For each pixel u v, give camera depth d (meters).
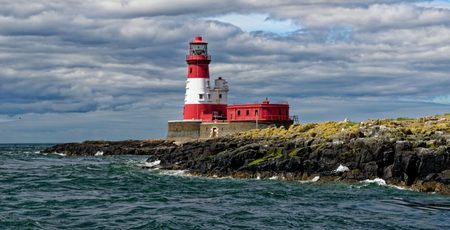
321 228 36.81
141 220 38.81
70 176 66.62
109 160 101.31
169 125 119.56
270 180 59.97
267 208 43.62
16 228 36.16
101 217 39.81
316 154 59.16
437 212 42.25
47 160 105.25
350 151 57.88
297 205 44.97
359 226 37.44
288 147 63.09
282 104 106.75
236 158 64.25
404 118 78.50
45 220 38.56
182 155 78.06
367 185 54.53
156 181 60.59
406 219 39.62
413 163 53.50
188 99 116.06
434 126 64.38
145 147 125.25
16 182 60.19
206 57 115.00
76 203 45.56
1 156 123.00
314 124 81.19
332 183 56.41
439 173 52.28
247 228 36.66
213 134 111.06
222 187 55.31
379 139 56.88
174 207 43.84
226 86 116.81
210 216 40.22
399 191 51.69
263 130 87.19
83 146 130.62
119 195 50.25
